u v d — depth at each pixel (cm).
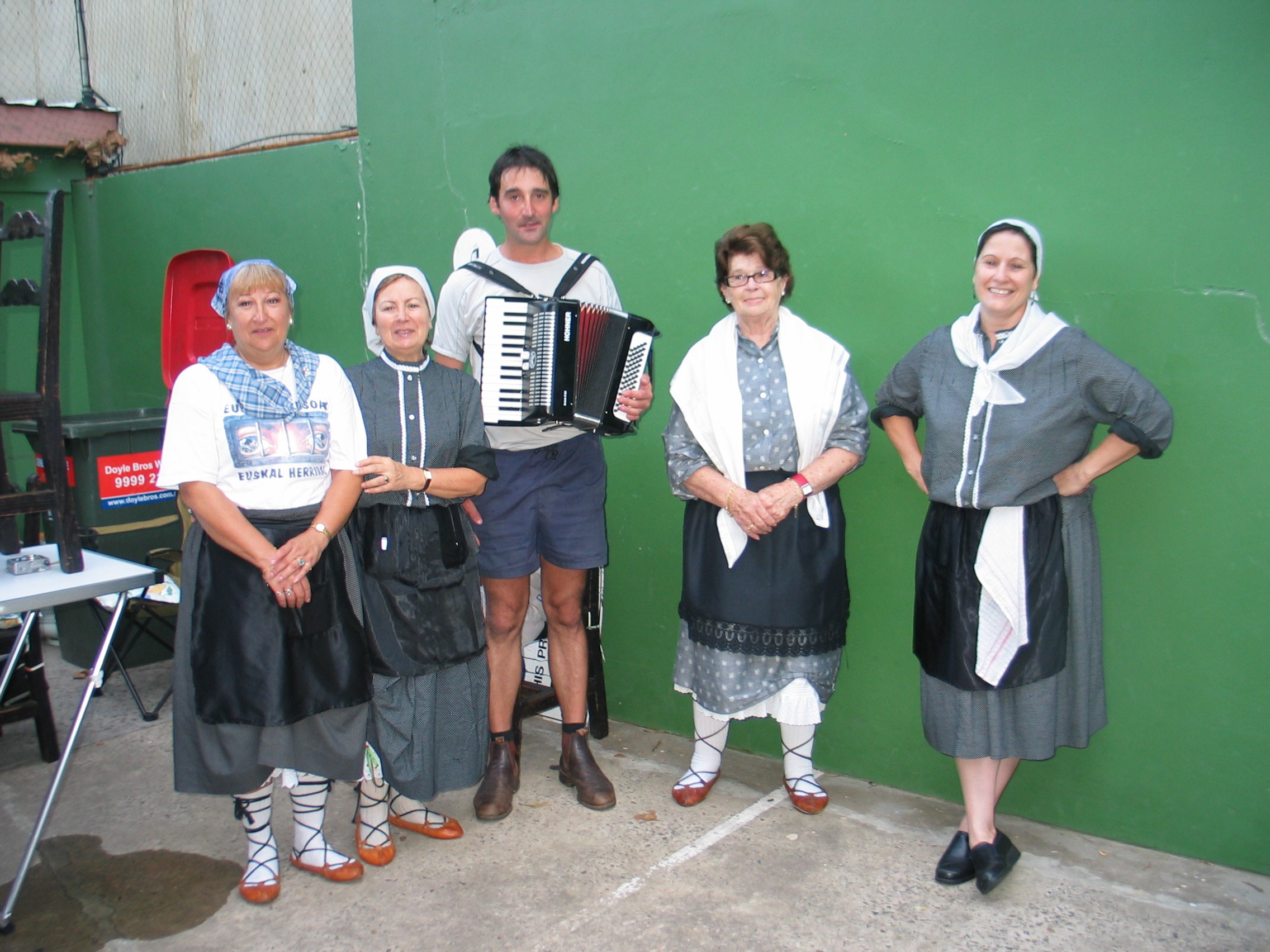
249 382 235
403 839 290
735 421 270
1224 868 267
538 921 248
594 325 273
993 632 243
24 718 339
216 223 491
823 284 307
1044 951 234
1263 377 247
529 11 354
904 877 265
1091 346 235
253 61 501
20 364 578
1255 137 240
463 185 385
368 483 245
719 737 311
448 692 269
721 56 315
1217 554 258
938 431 251
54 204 266
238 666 232
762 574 274
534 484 294
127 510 419
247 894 258
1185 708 267
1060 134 263
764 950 235
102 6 570
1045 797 291
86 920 253
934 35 278
